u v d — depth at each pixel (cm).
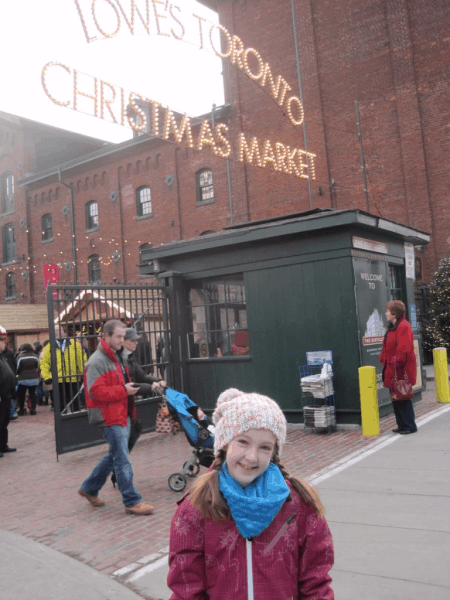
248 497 166
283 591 170
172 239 2641
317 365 900
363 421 808
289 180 2286
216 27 1295
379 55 2116
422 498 504
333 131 2203
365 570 369
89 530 495
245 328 995
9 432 1127
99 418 529
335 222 863
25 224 3347
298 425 923
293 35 2306
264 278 962
